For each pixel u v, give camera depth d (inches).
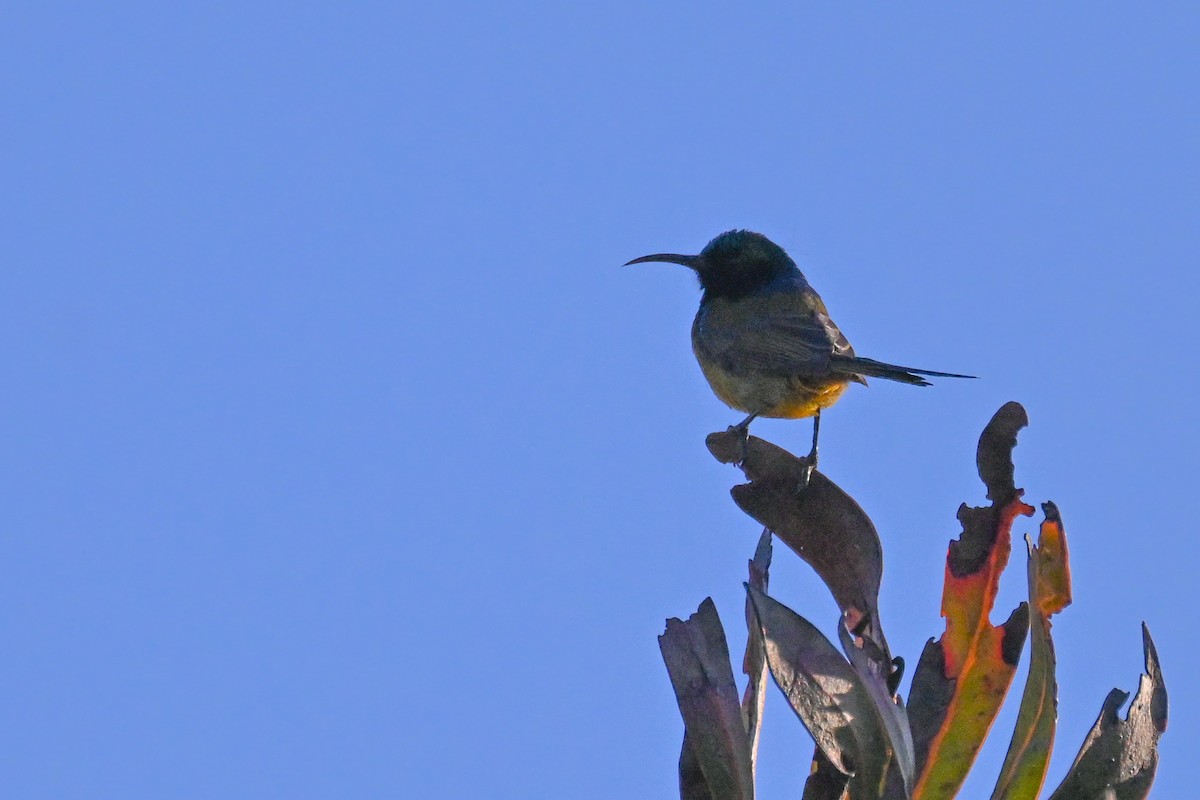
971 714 300.4
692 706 275.6
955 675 304.8
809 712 266.4
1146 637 286.2
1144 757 275.9
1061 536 297.4
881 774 265.6
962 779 295.9
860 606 303.7
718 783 271.9
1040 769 278.1
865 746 266.1
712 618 281.6
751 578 309.7
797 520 311.1
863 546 306.2
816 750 271.6
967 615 308.3
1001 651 304.3
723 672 276.8
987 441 317.1
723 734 272.4
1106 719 278.7
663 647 281.4
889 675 290.7
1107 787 273.6
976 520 314.3
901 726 265.3
